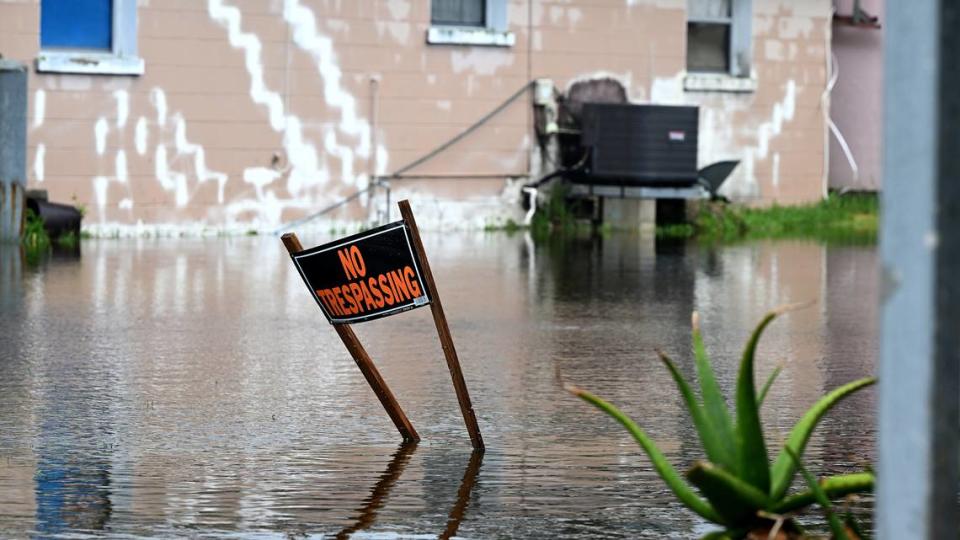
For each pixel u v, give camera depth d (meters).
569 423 8.45
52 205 19.52
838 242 21.42
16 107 18.44
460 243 20.45
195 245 19.58
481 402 9.10
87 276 15.74
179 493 6.72
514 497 6.69
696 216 23.17
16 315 12.70
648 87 23.42
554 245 20.36
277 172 21.25
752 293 15.15
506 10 22.50
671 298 14.64
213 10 20.72
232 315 13.05
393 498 6.66
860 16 26.19
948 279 3.66
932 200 3.65
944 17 3.63
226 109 20.89
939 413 3.68
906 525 3.73
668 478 5.04
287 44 21.19
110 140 20.28
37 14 19.75
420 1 21.91
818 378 10.15
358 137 21.70
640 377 10.07
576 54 22.94
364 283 7.46
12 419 8.44
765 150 24.44
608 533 6.10
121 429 8.20
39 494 6.67
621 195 22.52
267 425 8.35
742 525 5.01
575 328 12.48
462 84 22.27
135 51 20.39
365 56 21.67
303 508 6.46
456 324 12.73
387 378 9.98
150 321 12.57
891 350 3.76
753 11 24.23
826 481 5.09
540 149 22.83
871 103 26.84
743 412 4.97
